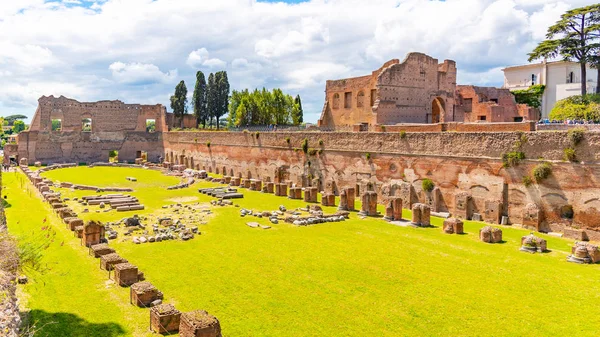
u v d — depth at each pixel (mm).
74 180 65938
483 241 30359
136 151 103750
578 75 72750
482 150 37312
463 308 19672
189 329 15703
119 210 41750
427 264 25672
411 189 42781
